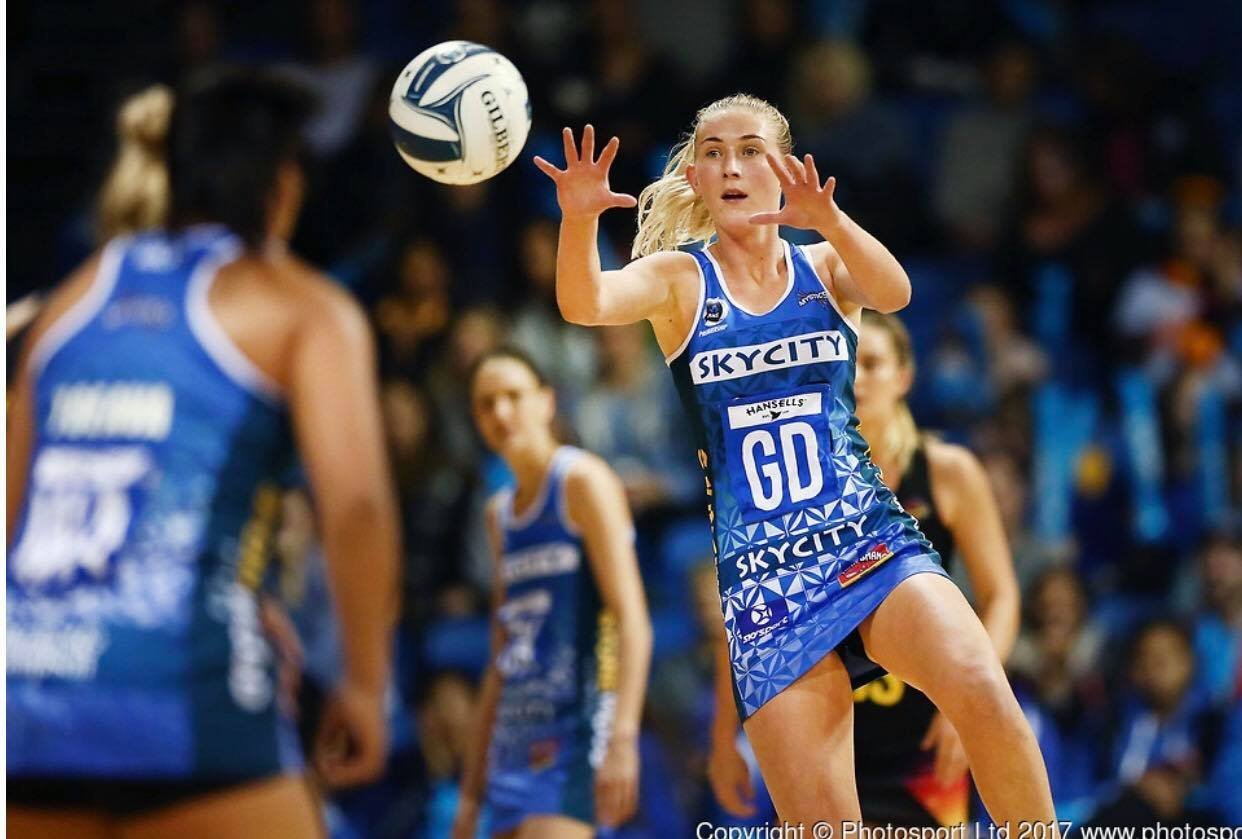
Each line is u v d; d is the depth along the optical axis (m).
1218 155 41.25
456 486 30.78
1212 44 46.84
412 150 14.04
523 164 35.84
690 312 13.60
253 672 11.16
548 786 18.84
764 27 39.50
